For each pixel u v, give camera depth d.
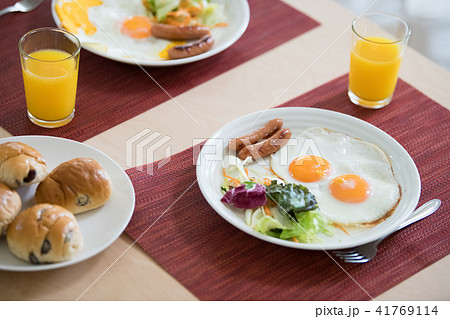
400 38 1.02
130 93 1.00
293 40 1.09
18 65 1.03
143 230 0.85
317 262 0.83
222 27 1.09
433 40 1.56
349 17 1.13
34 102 0.93
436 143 0.96
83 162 0.83
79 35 1.03
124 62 1.00
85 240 0.81
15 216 0.80
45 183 0.82
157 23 1.07
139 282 0.81
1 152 0.82
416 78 1.05
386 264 0.83
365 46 0.96
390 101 1.01
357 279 0.82
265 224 0.82
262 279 0.81
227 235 0.85
